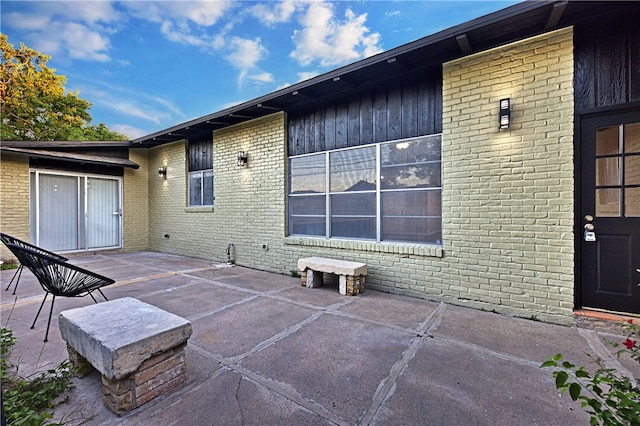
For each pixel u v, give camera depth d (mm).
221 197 6852
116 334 1871
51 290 2883
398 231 4465
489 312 3588
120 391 1748
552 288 3264
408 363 2361
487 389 2018
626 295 3033
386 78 4430
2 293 4363
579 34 3172
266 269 5969
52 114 12602
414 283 4191
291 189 5707
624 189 3029
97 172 7934
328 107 5168
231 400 1894
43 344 2676
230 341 2746
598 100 3094
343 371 2242
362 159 4801
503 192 3535
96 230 7984
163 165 8414
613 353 2520
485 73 3627
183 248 7824
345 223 5008
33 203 6883
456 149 3832
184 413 1770
